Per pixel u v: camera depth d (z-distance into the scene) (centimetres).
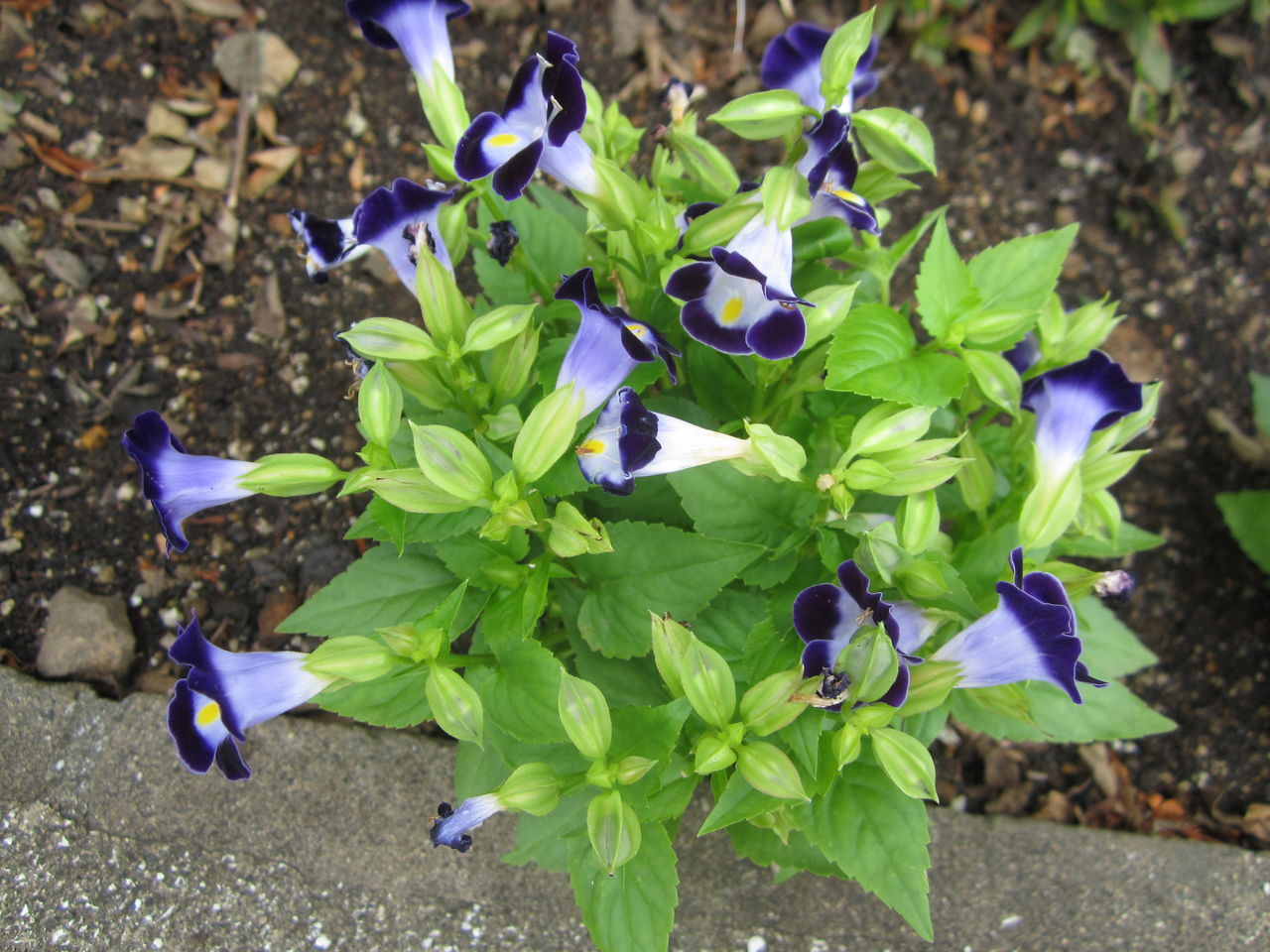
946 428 32
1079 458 27
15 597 39
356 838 36
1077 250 49
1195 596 43
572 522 25
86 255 43
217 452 42
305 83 47
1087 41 51
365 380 25
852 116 26
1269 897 37
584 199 26
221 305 44
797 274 30
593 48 49
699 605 27
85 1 46
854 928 36
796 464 25
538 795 25
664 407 29
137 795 36
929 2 50
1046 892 37
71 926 35
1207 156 49
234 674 24
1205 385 46
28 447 41
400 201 27
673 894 26
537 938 35
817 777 26
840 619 25
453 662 26
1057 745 41
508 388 27
